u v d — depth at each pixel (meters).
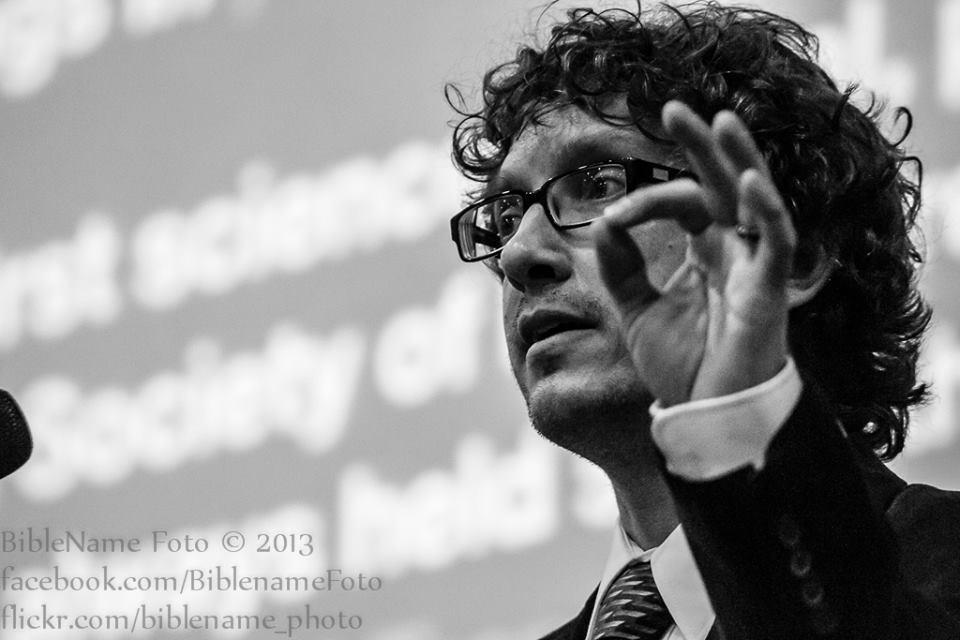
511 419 7.73
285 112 8.79
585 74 4.25
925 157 6.84
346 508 8.12
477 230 4.50
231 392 8.62
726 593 2.88
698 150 2.80
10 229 9.59
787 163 4.27
